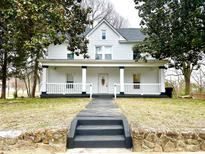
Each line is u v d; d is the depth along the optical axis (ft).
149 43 72.13
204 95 74.74
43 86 75.31
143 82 82.89
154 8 73.77
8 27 41.83
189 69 86.43
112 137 23.03
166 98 71.41
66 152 20.57
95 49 85.05
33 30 42.06
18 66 84.02
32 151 20.56
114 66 77.00
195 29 60.23
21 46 46.39
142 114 31.63
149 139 20.94
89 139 22.36
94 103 50.06
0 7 39.22
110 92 82.48
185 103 51.21
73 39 63.93
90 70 82.94
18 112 34.40
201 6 61.26
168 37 68.85
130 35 89.20
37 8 39.52
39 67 95.20
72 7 60.18
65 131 21.38
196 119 27.73
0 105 46.14
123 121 25.64
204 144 20.89
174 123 25.05
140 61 75.87
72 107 40.93
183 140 20.94
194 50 67.97
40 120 27.02
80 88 80.07
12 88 186.70
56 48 84.12
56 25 44.68
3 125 24.71
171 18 67.67
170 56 73.46
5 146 20.98
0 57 79.56
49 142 21.04
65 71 82.74
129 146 21.72
